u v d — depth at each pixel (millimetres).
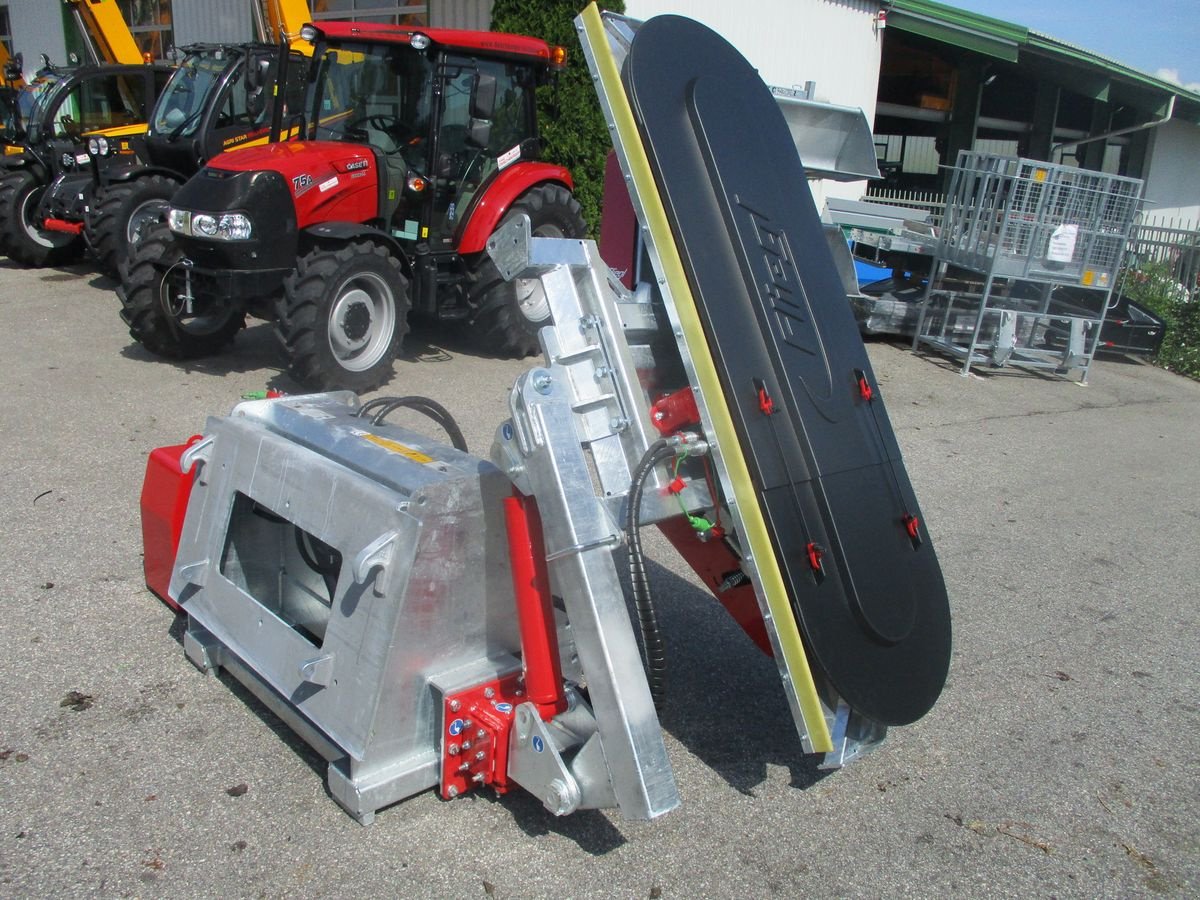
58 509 4148
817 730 2389
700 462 2674
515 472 2307
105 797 2467
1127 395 8727
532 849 2416
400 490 2422
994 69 14664
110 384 5953
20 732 2689
